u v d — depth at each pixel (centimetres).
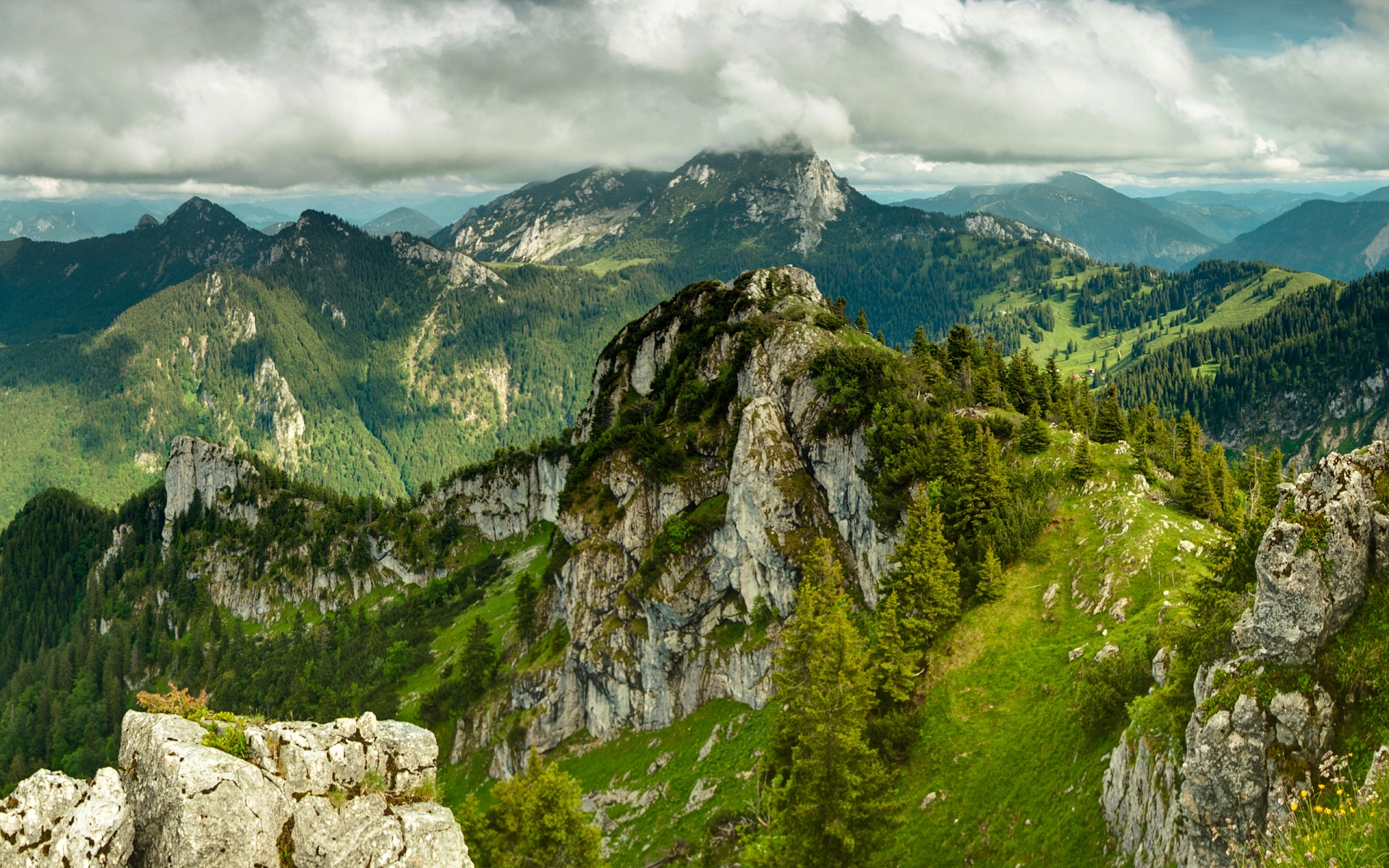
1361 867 1886
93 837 2706
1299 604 3616
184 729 3141
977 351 13688
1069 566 8100
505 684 13350
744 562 11162
